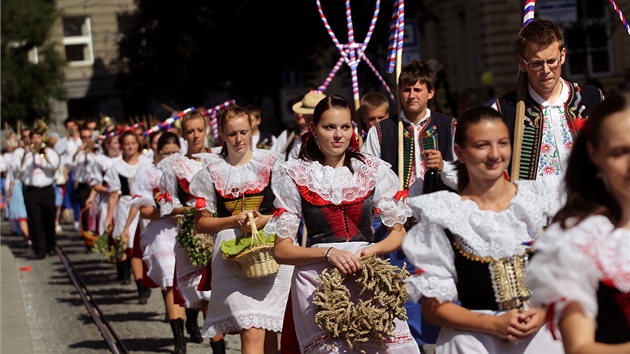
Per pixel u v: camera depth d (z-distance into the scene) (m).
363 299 6.37
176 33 33.47
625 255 3.78
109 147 17.28
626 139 3.76
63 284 16.52
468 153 4.93
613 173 3.80
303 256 6.46
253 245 7.70
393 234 6.64
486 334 4.83
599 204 3.92
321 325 6.28
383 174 6.70
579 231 3.85
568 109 7.35
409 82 8.90
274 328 7.77
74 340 11.55
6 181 25.77
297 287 6.55
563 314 3.83
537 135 7.33
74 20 55.31
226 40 31.33
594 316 3.79
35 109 47.31
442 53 34.88
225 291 7.85
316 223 6.61
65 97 48.41
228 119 8.16
